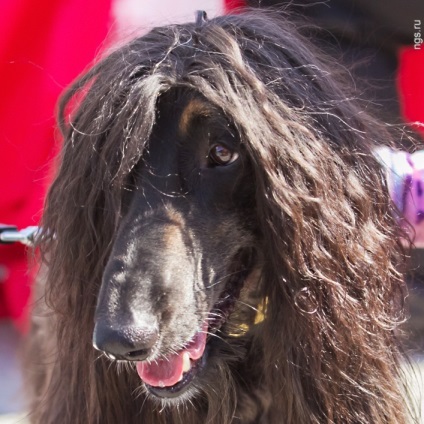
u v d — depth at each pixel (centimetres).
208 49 319
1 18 557
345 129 333
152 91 302
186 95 310
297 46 342
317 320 318
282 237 310
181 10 528
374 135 367
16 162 572
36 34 569
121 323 274
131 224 303
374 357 328
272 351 334
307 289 315
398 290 349
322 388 324
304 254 312
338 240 317
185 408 352
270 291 333
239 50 318
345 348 323
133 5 560
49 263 351
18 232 442
